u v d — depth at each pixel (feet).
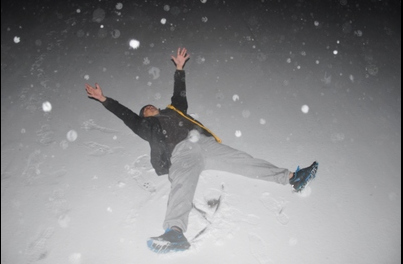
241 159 10.26
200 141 10.53
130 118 10.80
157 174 10.29
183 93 12.40
